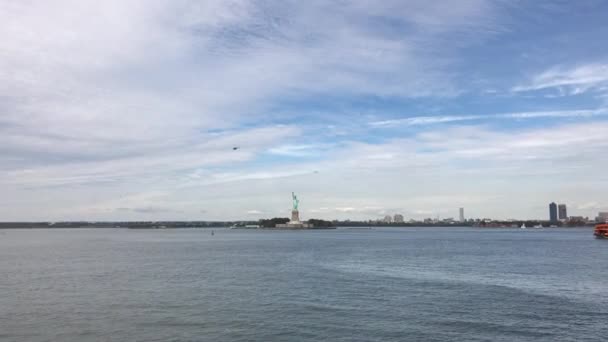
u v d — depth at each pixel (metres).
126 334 39.97
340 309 48.91
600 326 41.81
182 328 41.75
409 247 155.25
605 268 84.44
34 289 62.91
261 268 87.69
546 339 38.19
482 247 153.75
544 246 159.00
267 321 43.97
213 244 187.25
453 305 50.53
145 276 76.31
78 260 109.56
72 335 39.75
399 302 52.25
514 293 57.50
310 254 123.00
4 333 40.50
